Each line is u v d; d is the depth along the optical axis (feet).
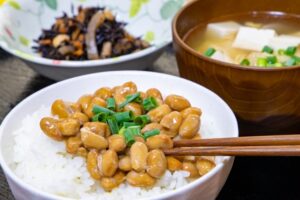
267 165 1.12
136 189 0.91
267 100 1.04
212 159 0.94
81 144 0.94
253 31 1.30
